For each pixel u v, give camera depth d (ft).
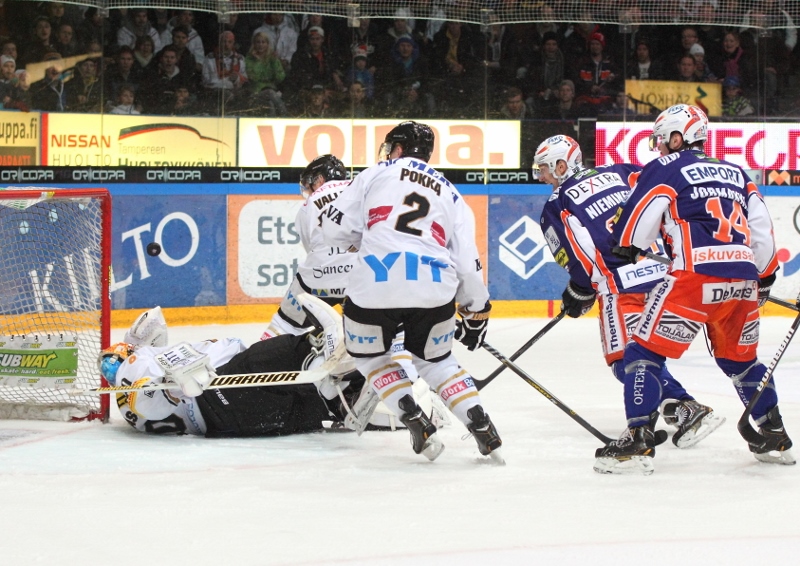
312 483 33.63
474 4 94.38
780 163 96.68
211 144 90.68
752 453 38.55
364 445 40.50
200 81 90.12
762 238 36.52
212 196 86.43
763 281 38.09
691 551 26.14
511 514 29.53
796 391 54.85
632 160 96.84
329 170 48.29
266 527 28.27
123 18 87.40
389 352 37.42
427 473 35.17
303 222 48.19
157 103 88.99
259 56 91.20
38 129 84.79
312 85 92.99
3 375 45.80
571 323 87.81
